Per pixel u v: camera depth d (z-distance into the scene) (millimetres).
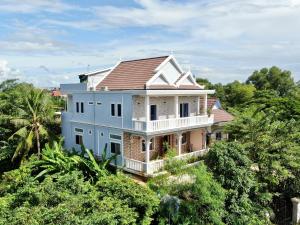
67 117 30984
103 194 15344
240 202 16875
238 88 59438
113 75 28922
